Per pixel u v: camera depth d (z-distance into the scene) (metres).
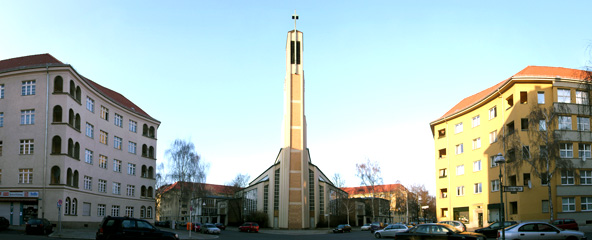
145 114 67.94
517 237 24.69
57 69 45.19
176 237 23.41
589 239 30.48
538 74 51.62
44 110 44.75
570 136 47.69
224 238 44.75
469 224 57.84
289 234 61.38
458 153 61.78
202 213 112.38
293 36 92.62
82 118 49.09
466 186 59.25
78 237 33.22
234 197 115.19
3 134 45.09
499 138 46.31
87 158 50.59
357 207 110.38
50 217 42.88
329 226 89.44
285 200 85.69
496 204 52.00
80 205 48.12
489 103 55.03
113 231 22.48
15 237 29.58
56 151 46.38
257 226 73.19
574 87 48.59
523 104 48.44
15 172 44.06
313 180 95.44
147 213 65.81
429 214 116.50
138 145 64.69
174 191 90.75
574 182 47.81
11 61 50.94
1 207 43.59
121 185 59.22
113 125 58.09
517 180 44.72
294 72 91.00
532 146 43.34
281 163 88.44
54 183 43.41
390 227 43.66
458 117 62.31
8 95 45.84
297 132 88.69
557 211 46.75
